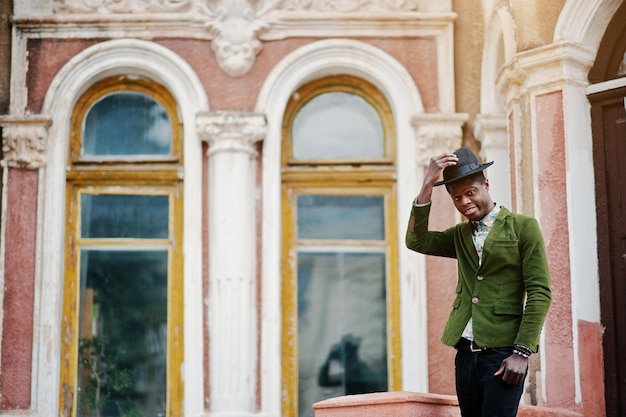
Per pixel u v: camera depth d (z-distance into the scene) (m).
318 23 9.26
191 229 8.93
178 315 9.00
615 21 7.95
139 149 9.23
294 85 9.18
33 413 8.66
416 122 9.09
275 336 8.84
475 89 9.23
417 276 8.94
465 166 5.89
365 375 9.02
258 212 8.99
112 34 9.20
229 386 8.71
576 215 7.80
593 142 7.94
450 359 8.87
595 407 7.61
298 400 8.97
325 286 9.14
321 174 9.22
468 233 5.94
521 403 7.30
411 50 9.27
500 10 8.61
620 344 7.68
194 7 9.22
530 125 8.09
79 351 8.95
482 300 5.80
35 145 8.95
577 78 7.98
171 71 9.16
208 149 9.05
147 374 8.94
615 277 7.76
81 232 9.12
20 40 9.16
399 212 9.03
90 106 9.27
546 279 5.66
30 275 8.84
